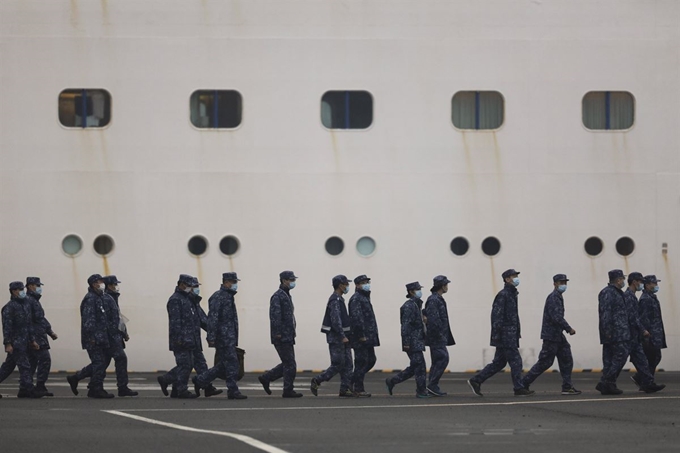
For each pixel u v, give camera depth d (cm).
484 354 8912
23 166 8856
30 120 8881
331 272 8881
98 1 8900
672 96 9062
